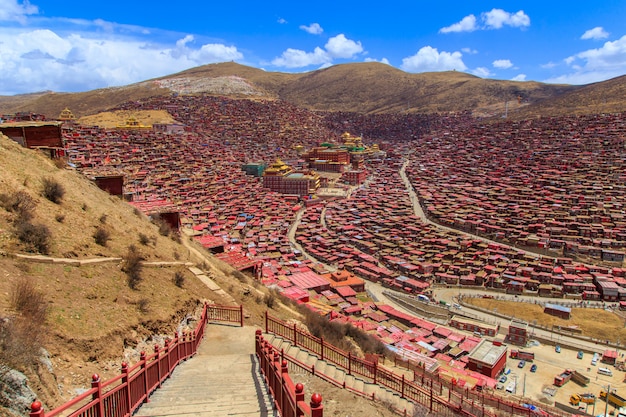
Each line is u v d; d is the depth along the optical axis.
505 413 32.94
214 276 33.25
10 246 19.34
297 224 150.62
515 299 96.44
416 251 120.06
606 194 159.25
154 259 28.62
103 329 17.27
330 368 21.38
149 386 14.48
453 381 43.88
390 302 94.25
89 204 30.97
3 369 11.27
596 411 54.88
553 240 124.69
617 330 81.06
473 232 139.38
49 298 17.12
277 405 13.05
